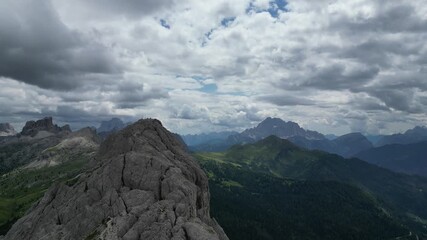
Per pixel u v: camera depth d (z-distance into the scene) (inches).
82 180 5255.9
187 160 5866.1
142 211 4256.9
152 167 4943.4
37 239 4461.1
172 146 6122.1
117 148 5821.9
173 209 4315.9
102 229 4097.0
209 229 4111.7
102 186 4820.4
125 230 4008.4
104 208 4397.1
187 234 3868.1
